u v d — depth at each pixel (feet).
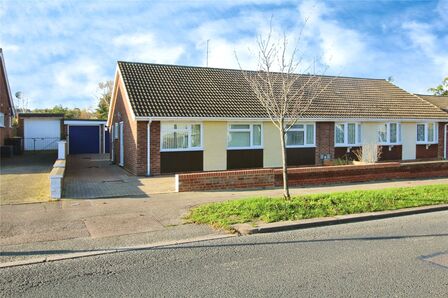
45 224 26.30
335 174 48.08
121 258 19.92
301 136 67.77
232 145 62.03
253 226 25.55
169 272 17.90
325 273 17.70
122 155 68.44
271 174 44.04
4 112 93.09
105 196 37.01
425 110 81.00
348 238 23.86
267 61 42.60
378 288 15.99
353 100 77.61
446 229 26.30
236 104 63.21
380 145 73.72
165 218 28.19
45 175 54.39
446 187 42.01
